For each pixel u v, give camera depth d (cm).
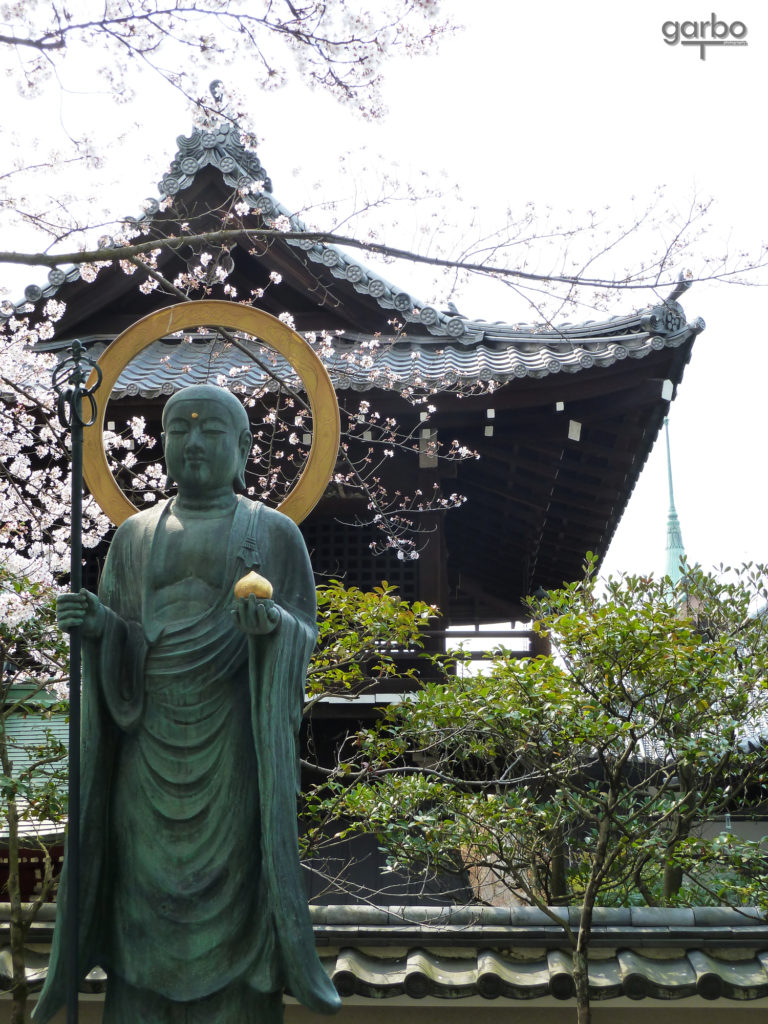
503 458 1395
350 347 1393
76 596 402
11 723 1030
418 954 616
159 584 426
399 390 1238
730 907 721
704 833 1176
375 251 801
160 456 1293
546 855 885
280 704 403
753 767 834
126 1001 404
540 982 598
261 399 1208
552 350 1309
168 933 398
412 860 829
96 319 1455
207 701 412
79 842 397
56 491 1102
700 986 588
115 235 969
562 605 814
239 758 411
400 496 1342
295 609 436
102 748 412
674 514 3503
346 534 1396
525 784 937
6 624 739
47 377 1095
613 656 731
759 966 605
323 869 1112
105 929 410
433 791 817
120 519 477
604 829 766
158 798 406
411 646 1273
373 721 1294
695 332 1216
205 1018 395
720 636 786
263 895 404
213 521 438
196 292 1445
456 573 1956
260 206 1332
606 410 1297
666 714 763
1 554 939
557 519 1636
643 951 615
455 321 1377
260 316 482
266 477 1287
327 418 473
